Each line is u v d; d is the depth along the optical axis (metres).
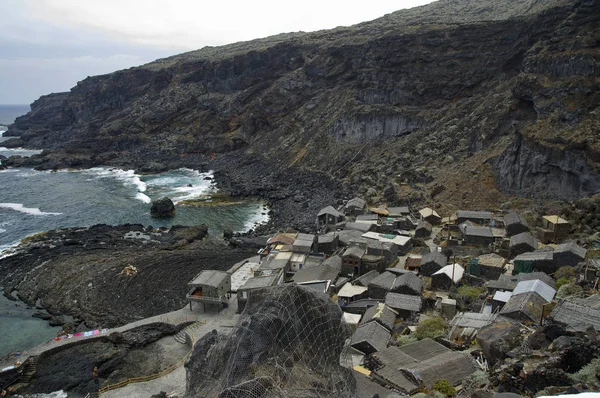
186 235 94.12
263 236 93.38
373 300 53.66
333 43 169.12
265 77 192.38
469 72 125.75
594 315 31.09
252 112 179.38
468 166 97.88
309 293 22.53
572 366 24.30
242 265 72.06
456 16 189.75
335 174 127.88
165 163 176.12
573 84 82.69
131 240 93.19
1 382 47.62
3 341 57.16
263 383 18.22
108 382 47.22
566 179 76.75
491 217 76.25
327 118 153.75
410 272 57.81
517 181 85.44
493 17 171.00
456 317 43.19
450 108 124.94
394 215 86.38
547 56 91.19
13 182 154.75
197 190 138.00
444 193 92.88
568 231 65.25
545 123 83.81
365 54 149.50
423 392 31.11
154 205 111.69
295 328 20.89
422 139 121.31
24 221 110.00
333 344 21.66
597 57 81.25
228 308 60.41
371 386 32.62
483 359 34.09
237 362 20.03
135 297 67.19
